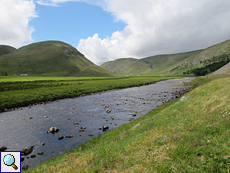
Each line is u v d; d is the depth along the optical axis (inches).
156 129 366.0
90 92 2198.6
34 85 2714.1
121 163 214.1
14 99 1364.4
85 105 1289.4
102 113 999.6
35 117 927.0
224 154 169.8
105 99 1595.7
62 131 684.7
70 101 1508.4
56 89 2121.1
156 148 232.8
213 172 152.5
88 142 530.6
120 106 1203.9
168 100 1309.1
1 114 1019.3
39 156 465.4
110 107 1179.9
